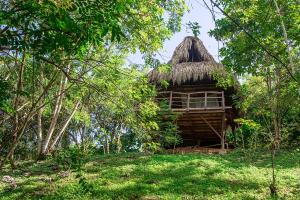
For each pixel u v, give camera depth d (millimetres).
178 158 15516
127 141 22078
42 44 4828
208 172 13195
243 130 18078
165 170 13648
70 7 4648
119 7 4797
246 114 18719
